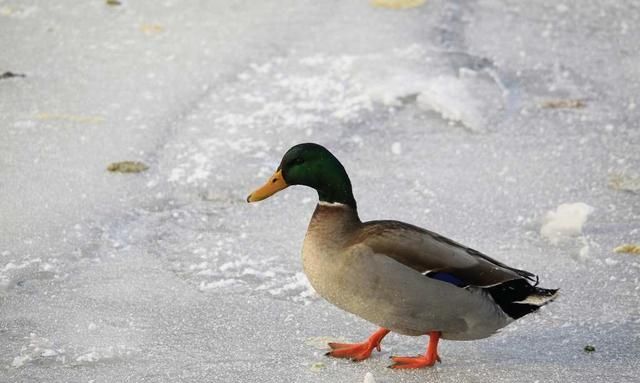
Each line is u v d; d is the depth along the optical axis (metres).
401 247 7.30
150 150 11.73
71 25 14.90
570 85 13.65
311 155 7.77
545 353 8.06
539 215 10.62
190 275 9.38
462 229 10.34
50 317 8.54
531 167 11.62
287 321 8.55
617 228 10.34
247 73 13.58
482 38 14.76
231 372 7.70
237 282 9.24
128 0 15.77
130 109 12.62
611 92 13.51
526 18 15.55
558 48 14.63
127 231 10.16
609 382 7.55
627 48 14.73
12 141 11.76
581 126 12.60
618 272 9.46
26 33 14.60
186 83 13.29
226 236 10.15
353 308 7.52
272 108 12.73
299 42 14.41
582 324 8.54
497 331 7.68
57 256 9.59
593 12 15.83
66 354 7.96
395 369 7.74
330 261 7.44
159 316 8.60
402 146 12.02
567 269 9.53
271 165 11.51
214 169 11.38
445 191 11.08
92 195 10.74
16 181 10.91
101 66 13.70
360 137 12.18
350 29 14.81
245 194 10.96
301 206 10.84
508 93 13.35
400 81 13.32
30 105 12.62
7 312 8.61
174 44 14.35
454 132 12.41
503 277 7.31
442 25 15.07
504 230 10.34
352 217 7.72
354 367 7.79
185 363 7.84
